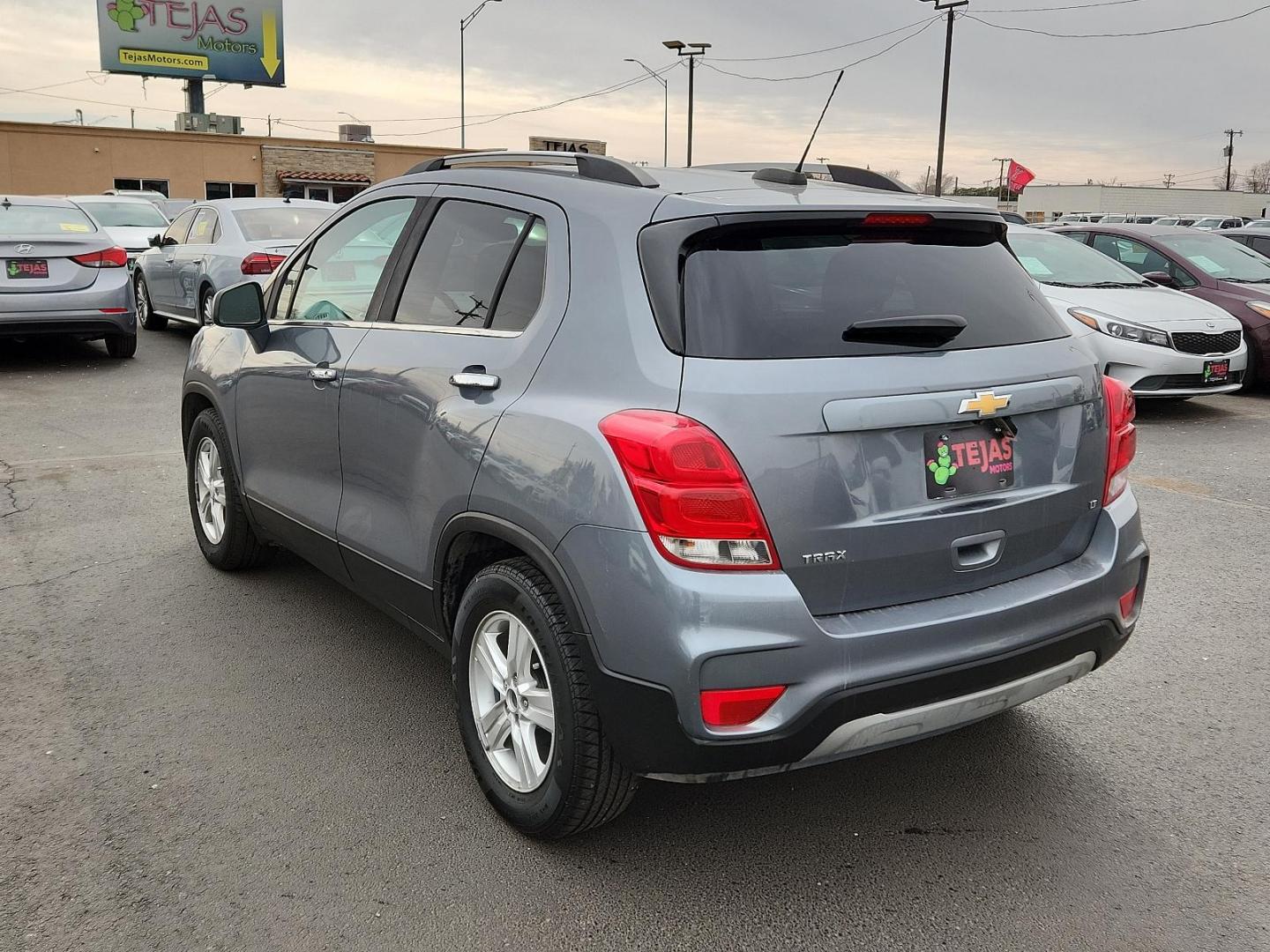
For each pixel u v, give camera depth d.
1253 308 10.61
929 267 2.88
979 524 2.68
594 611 2.53
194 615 4.52
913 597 2.61
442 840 2.93
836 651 2.44
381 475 3.46
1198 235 11.96
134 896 2.66
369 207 3.94
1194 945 2.55
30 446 7.51
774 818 3.09
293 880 2.74
